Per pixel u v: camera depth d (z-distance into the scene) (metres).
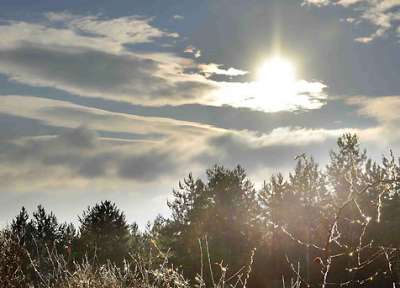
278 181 33.28
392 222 23.53
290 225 23.98
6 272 5.55
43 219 34.84
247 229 36.03
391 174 3.53
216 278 12.06
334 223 3.53
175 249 31.12
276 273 26.08
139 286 4.06
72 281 4.39
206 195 39.59
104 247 33.78
